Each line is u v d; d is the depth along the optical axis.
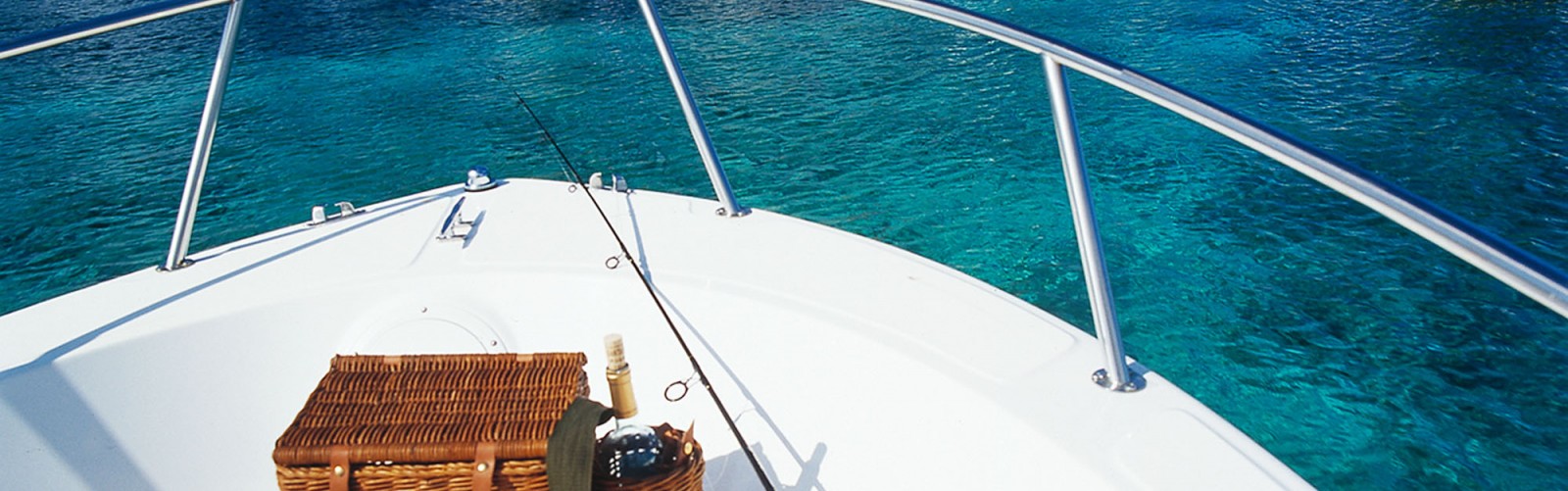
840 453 1.54
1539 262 0.75
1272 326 3.39
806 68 7.09
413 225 2.13
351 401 1.46
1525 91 5.80
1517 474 2.63
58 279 4.32
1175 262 3.90
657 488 1.36
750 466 1.62
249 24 9.78
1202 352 3.24
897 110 6.02
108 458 1.67
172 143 6.14
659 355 1.79
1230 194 4.54
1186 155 5.04
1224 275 3.77
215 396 1.79
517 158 5.57
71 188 5.40
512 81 7.21
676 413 1.76
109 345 1.71
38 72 8.19
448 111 6.56
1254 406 2.95
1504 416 2.87
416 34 9.02
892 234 4.27
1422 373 3.08
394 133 6.12
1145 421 1.27
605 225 2.07
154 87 7.55
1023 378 1.39
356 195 5.11
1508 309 3.43
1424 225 0.82
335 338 1.87
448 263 1.94
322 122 6.44
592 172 5.28
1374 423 2.85
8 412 1.59
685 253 1.90
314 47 8.71
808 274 1.77
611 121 6.14
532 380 1.50
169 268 1.98
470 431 1.37
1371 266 3.79
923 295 1.66
